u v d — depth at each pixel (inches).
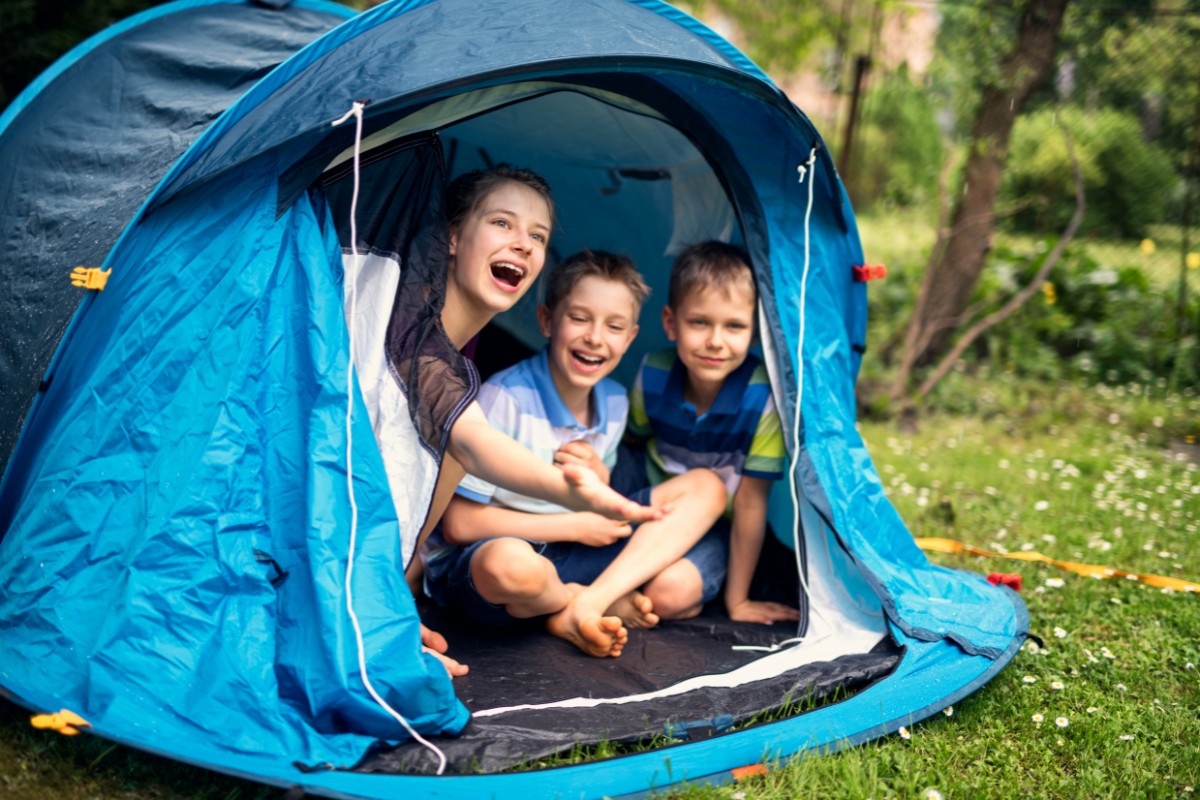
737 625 127.4
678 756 93.7
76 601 97.1
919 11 300.4
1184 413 246.7
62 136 139.4
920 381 264.1
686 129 125.4
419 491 106.7
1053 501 186.9
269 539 98.2
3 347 117.8
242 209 102.7
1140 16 276.7
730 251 129.0
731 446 132.0
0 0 199.5
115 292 106.0
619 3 115.3
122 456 100.6
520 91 117.2
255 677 92.6
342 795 84.7
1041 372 274.1
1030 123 386.9
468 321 118.1
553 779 88.7
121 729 88.3
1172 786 99.6
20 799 86.3
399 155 110.8
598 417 132.0
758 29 340.8
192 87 135.9
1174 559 160.2
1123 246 368.8
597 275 124.4
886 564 125.1
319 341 100.3
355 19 107.7
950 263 261.6
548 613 120.3
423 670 93.6
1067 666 123.0
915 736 103.5
